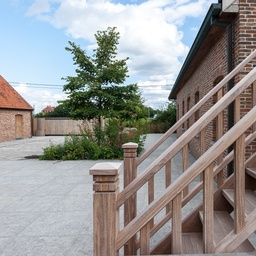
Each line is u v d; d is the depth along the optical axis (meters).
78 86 8.90
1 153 10.59
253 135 2.54
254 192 2.23
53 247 2.55
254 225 1.32
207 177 1.29
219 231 1.90
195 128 1.39
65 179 5.72
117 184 1.30
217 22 4.40
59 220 3.28
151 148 2.54
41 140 17.48
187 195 2.45
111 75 9.02
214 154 1.27
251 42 4.09
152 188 2.40
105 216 1.21
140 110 10.96
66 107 9.44
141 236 1.30
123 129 10.09
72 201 4.09
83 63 9.11
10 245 2.60
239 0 4.10
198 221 2.24
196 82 7.74
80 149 8.70
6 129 16.86
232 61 4.39
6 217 3.41
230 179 2.36
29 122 19.94
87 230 2.96
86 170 6.78
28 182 5.45
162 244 2.12
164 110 24.88
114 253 1.22
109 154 8.76
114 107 9.41
